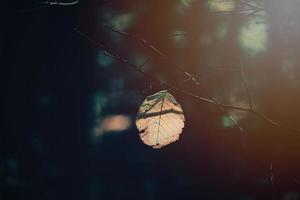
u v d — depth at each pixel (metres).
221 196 9.08
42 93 15.49
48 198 15.09
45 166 15.36
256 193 5.84
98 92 16.03
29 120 15.43
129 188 16.53
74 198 15.88
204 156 9.89
